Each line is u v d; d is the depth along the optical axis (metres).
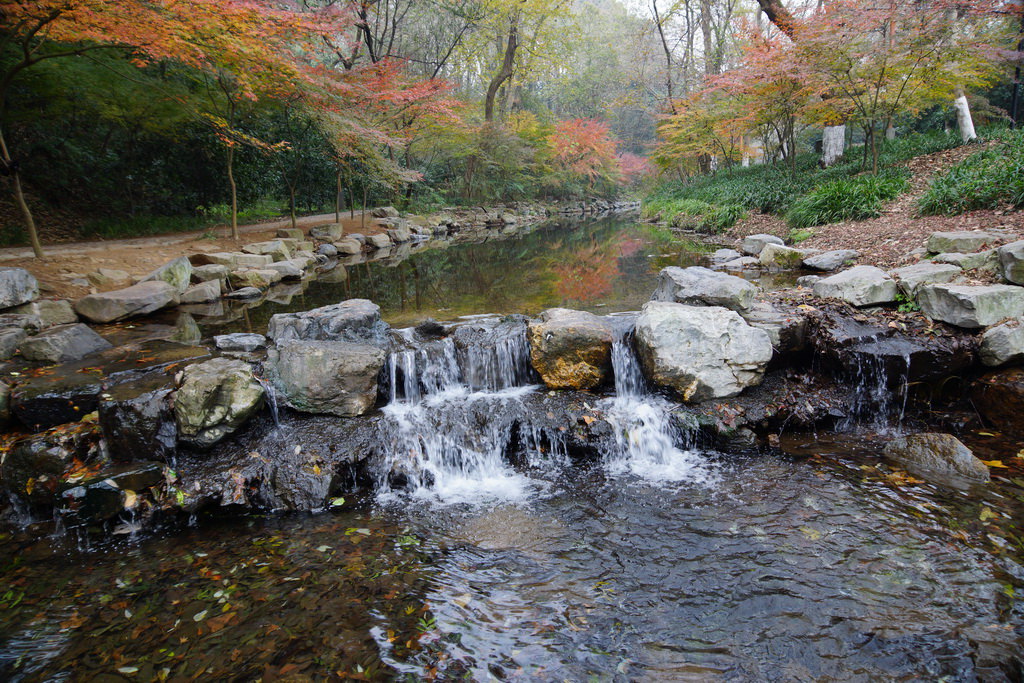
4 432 4.23
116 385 4.39
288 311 7.55
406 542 3.43
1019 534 3.19
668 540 3.34
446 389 5.25
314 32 10.01
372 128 13.32
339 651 2.55
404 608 2.84
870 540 3.21
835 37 10.60
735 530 3.39
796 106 13.60
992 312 4.76
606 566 3.13
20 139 10.88
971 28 12.42
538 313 6.93
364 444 4.25
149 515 3.66
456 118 17.73
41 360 4.95
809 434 4.61
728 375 4.74
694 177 25.86
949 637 2.52
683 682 2.35
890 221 9.05
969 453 3.89
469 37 24.70
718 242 13.10
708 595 2.86
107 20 7.02
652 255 11.62
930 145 12.70
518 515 3.70
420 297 8.26
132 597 2.98
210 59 9.24
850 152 15.38
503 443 4.52
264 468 3.97
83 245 9.66
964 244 6.31
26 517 3.79
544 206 30.11
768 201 13.87
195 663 2.50
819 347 5.04
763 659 2.46
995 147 10.34
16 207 10.70
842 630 2.59
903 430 4.59
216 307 7.91
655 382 4.83
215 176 13.65
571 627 2.69
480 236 18.14
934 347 4.73
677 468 4.22
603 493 3.93
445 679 2.39
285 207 19.27
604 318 5.80
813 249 9.10
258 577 3.12
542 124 29.47
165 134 12.03
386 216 18.23
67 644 2.65
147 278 7.86
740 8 24.19
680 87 34.72
